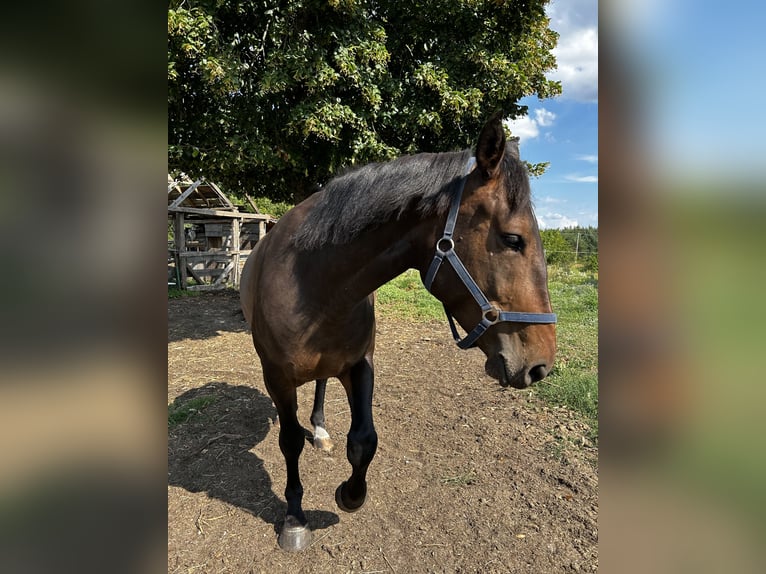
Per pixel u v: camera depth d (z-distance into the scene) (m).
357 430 1.76
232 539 2.01
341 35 4.70
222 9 4.45
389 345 5.25
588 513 2.12
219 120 4.63
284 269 1.70
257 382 4.00
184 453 2.74
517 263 1.33
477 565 1.85
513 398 3.52
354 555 1.91
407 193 1.43
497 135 1.30
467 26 5.64
